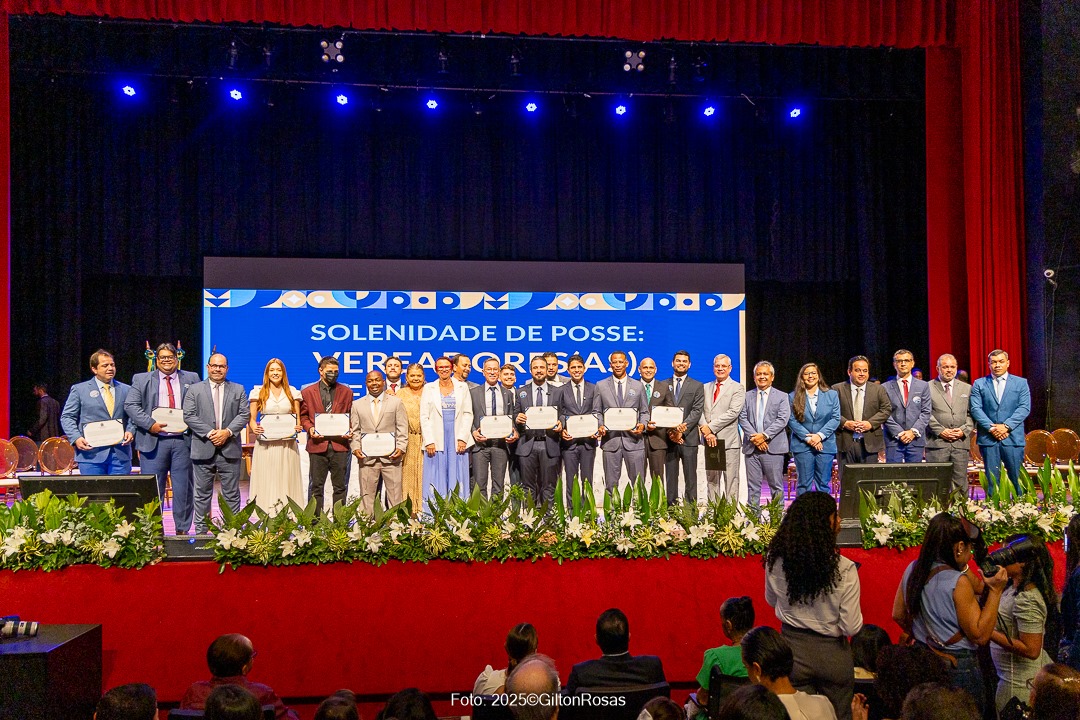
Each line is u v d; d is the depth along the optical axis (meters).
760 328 12.09
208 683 3.18
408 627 4.07
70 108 10.48
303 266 10.69
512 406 7.06
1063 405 9.02
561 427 6.98
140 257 10.75
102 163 10.65
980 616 3.11
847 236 11.90
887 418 6.85
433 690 4.02
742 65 10.68
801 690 3.08
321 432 6.39
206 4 8.66
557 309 11.06
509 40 10.32
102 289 10.91
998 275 9.48
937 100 10.02
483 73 10.39
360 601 4.09
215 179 10.88
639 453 6.94
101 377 6.55
